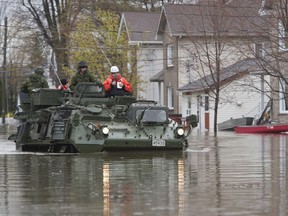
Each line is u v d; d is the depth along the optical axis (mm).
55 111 25141
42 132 25641
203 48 44750
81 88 25391
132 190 14008
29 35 80875
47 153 24766
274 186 14359
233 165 18891
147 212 11594
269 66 33344
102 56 57875
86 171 17703
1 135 42469
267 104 47031
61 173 17281
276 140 31828
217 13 42469
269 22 31812
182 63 56219
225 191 13727
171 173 17031
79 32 58562
